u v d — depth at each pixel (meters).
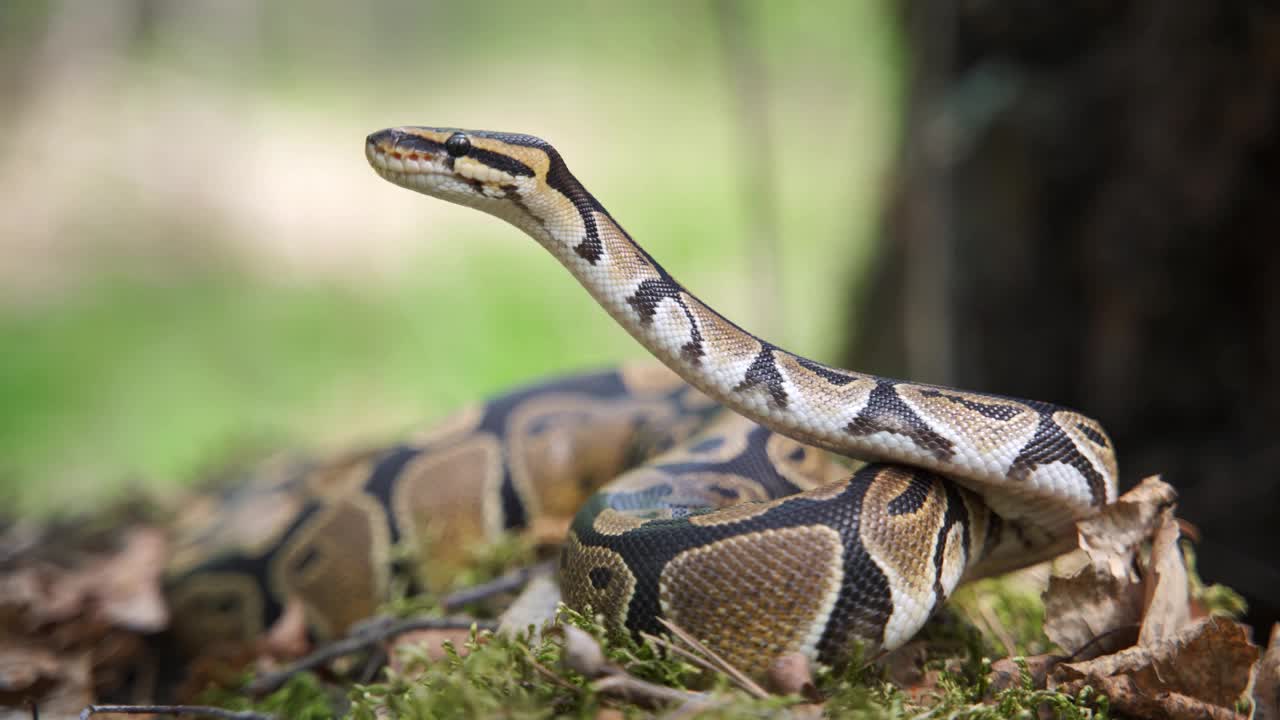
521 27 39.59
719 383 4.95
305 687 5.14
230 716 4.39
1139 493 4.64
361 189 25.72
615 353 16.44
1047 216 11.05
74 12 27.78
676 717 3.55
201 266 20.75
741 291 17.08
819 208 20.34
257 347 17.31
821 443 4.89
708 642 4.11
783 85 21.05
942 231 10.89
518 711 3.63
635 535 4.30
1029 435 4.60
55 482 11.79
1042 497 4.66
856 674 4.12
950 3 10.93
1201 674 4.13
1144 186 10.03
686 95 30.55
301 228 22.95
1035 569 5.79
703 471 5.44
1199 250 9.87
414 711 3.80
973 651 4.66
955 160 11.26
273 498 8.37
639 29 31.14
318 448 11.40
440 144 4.92
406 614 5.59
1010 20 10.83
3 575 7.17
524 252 22.05
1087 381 10.84
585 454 7.08
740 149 20.91
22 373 15.47
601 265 5.08
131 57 29.81
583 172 25.84
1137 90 10.06
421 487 6.72
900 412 4.66
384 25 39.12
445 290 19.56
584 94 33.28
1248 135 9.32
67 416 14.27
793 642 4.11
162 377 15.88
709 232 20.97
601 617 4.06
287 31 36.41
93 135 25.22
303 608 6.57
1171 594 4.45
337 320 18.34
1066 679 4.30
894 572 4.23
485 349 16.80
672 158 26.94
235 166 25.31
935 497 4.54
